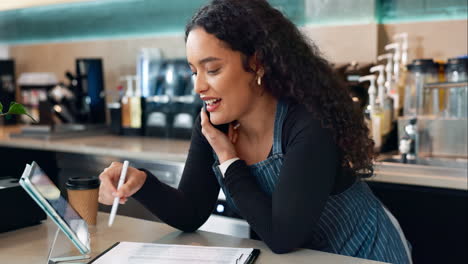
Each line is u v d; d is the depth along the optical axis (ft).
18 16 12.70
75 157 8.93
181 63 9.61
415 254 6.61
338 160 3.89
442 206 6.34
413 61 7.52
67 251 3.45
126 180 3.89
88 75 10.75
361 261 3.37
